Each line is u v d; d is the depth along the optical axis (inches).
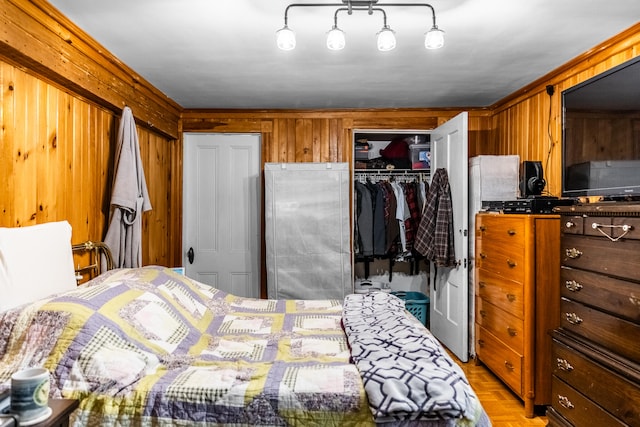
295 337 74.3
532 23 83.2
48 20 75.3
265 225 151.9
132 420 50.6
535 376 96.2
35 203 78.6
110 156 107.9
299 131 157.5
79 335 55.6
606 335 67.9
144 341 61.6
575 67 105.9
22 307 59.2
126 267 101.4
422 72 114.3
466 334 128.6
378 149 178.9
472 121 156.6
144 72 112.7
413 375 50.7
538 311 96.3
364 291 162.2
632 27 85.0
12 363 53.7
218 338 73.9
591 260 71.6
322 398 49.9
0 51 67.9
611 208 65.8
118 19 80.7
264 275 157.2
